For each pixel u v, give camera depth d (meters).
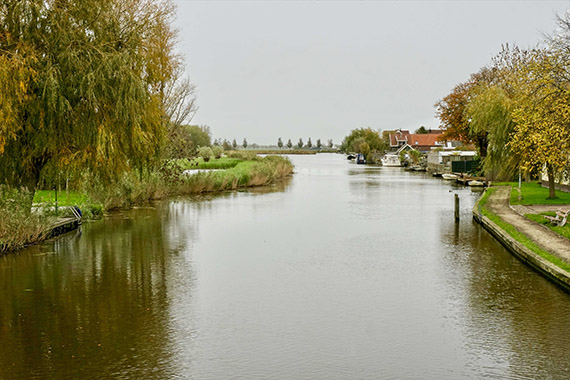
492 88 41.94
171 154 42.69
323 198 43.19
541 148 20.12
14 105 18.42
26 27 19.25
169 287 15.83
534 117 21.19
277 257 20.03
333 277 16.97
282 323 12.70
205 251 21.14
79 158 20.59
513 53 54.38
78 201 30.22
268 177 59.59
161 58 23.59
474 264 18.55
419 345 11.29
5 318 13.02
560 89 20.88
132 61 21.33
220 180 50.25
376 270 17.86
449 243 22.61
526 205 31.19
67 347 11.17
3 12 19.09
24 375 9.83
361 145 132.38
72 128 20.42
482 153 60.72
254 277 17.00
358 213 33.34
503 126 36.62
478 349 11.02
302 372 10.04
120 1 22.89
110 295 14.98
